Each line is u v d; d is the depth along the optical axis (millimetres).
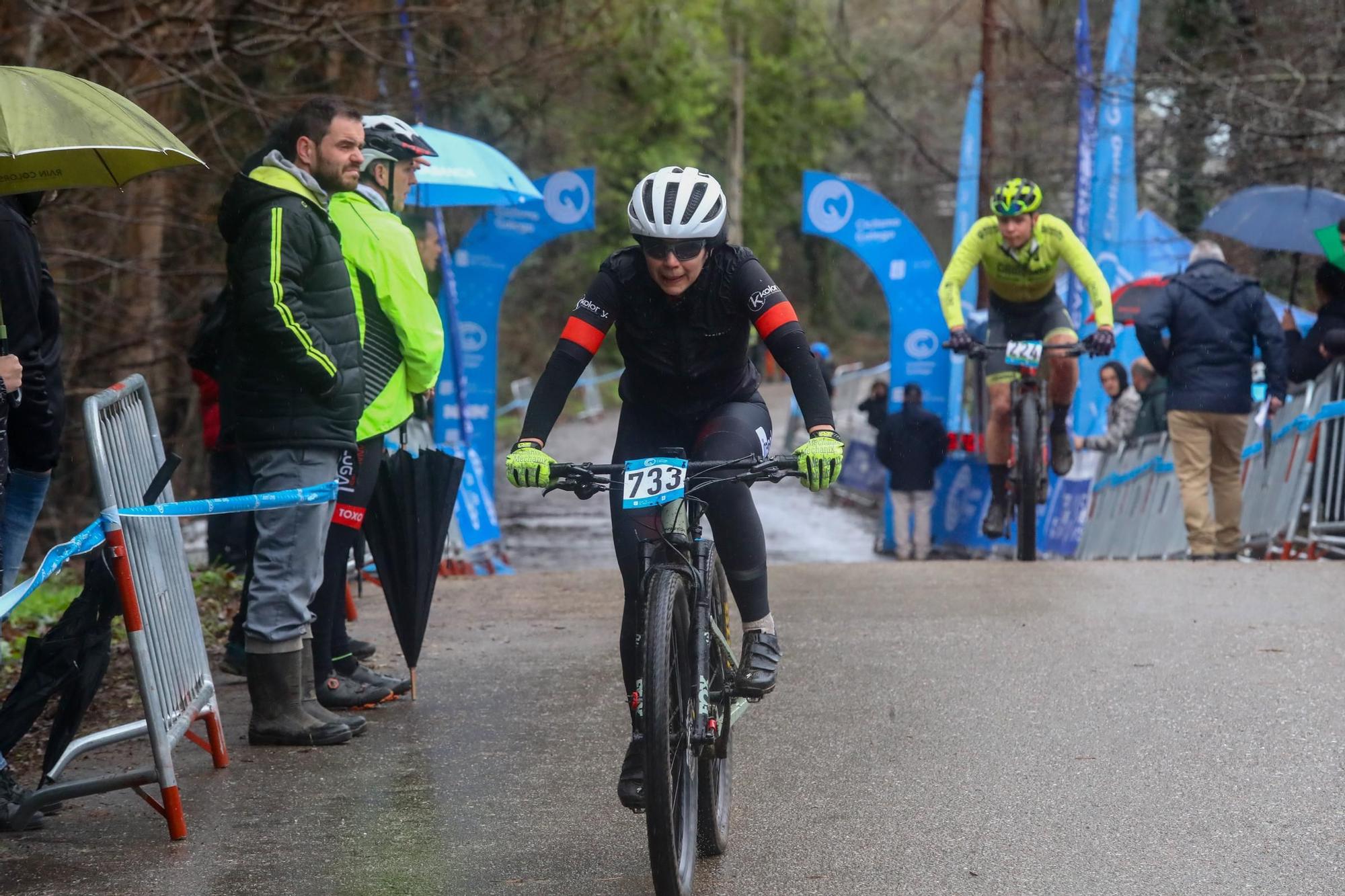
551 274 109438
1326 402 29297
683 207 11039
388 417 16719
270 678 15430
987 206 53656
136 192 44594
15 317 13656
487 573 36375
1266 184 47281
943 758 14305
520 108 49656
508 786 13797
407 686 17688
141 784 12438
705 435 11703
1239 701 16062
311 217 14922
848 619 21469
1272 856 11438
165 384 48938
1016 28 52875
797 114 124438
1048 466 31656
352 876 11438
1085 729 15141
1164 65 49438
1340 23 45312
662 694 9859
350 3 40938
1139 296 43938
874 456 60125
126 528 12633
